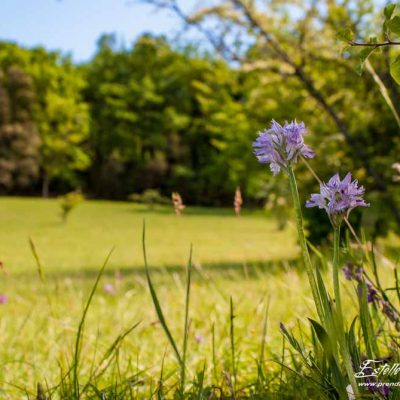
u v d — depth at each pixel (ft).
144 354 9.23
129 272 42.78
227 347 8.65
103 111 192.54
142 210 143.33
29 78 176.76
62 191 201.98
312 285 3.86
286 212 41.24
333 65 37.14
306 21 34.88
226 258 52.90
